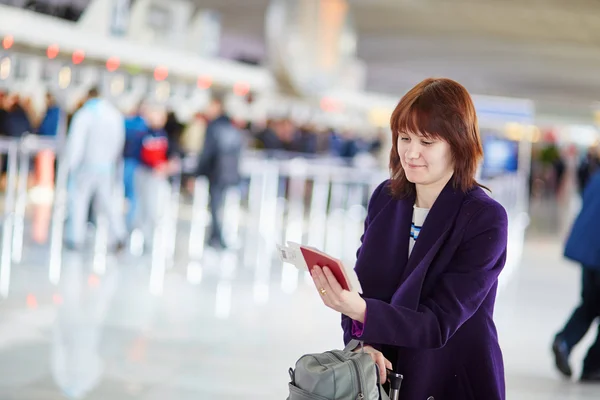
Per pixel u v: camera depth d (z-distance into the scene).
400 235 2.47
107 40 13.48
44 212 12.94
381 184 2.63
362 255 2.52
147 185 11.02
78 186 9.91
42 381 4.95
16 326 6.20
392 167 2.54
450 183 2.41
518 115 21.17
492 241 2.35
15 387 4.79
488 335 2.42
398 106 2.41
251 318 7.18
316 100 18.80
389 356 2.51
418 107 2.36
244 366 5.63
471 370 2.43
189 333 6.45
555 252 13.87
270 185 17.27
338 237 13.62
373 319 2.21
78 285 7.88
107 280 8.28
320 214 17.25
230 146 11.11
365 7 29.22
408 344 2.26
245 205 17.42
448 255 2.37
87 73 13.41
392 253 2.48
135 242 11.14
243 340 6.35
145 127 11.18
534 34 30.83
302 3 16.81
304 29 16.98
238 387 5.13
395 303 2.35
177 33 16.27
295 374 2.26
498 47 34.09
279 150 18.00
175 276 8.91
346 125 24.72
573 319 6.00
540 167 33.66
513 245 14.47
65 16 13.48
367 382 2.22
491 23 29.88
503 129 23.22
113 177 10.56
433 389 2.43
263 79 18.14
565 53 34.03
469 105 2.38
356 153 19.78
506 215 2.39
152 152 10.99
